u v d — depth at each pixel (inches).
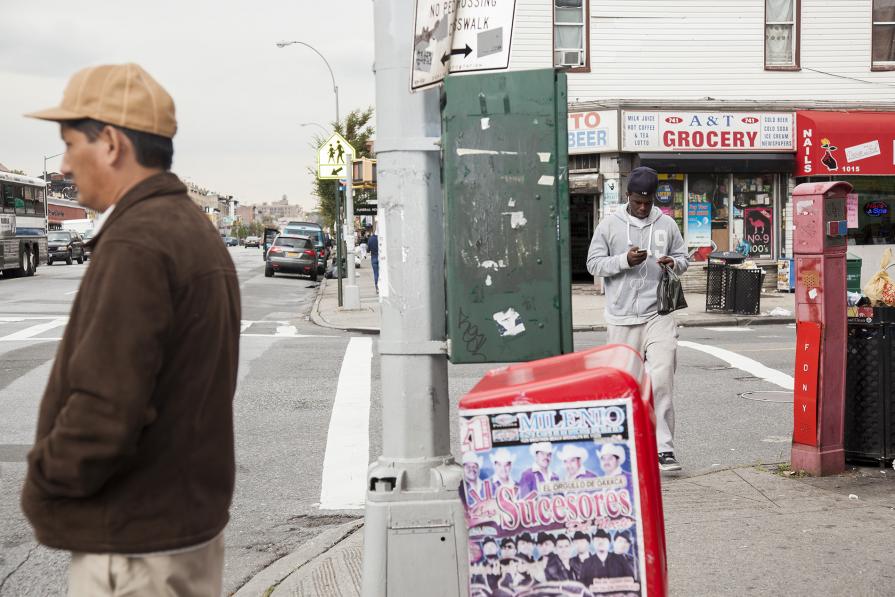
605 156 898.7
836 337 241.0
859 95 941.2
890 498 221.8
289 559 198.1
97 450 81.6
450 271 128.3
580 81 903.1
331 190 1921.8
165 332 85.0
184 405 88.2
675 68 911.0
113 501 86.3
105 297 83.4
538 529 103.4
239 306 98.2
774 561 181.5
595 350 122.4
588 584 103.2
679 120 894.4
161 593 87.9
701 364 472.1
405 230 136.2
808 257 241.0
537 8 889.5
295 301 992.9
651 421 107.7
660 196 910.4
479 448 104.0
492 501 103.9
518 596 103.8
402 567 131.2
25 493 86.7
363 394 391.2
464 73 138.9
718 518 209.6
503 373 115.4
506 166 127.6
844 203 240.5
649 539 102.2
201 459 89.8
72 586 89.5
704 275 920.9
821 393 241.1
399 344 136.3
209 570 93.7
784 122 911.7
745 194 927.7
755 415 346.6
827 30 931.3
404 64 136.1
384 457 137.8
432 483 134.1
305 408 362.3
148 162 92.7
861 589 166.9
